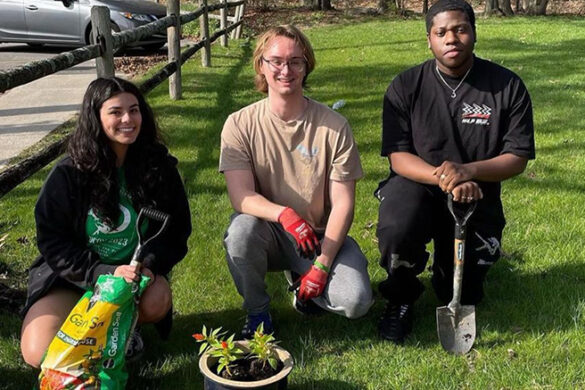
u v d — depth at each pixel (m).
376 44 12.93
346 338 3.00
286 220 2.68
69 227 2.57
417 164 2.92
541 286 3.40
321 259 2.77
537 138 6.16
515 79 2.90
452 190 2.72
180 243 2.78
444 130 2.95
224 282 3.55
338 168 2.84
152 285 2.62
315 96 7.88
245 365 2.46
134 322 2.44
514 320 3.11
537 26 15.85
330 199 2.90
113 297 2.31
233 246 2.79
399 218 2.87
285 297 3.41
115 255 2.65
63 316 2.54
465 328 2.90
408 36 14.11
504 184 4.96
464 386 2.65
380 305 3.30
